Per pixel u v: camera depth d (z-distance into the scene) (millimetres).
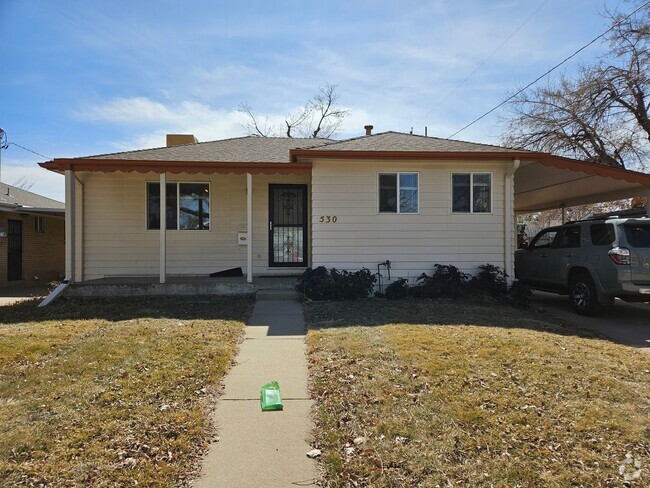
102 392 4152
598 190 12414
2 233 14109
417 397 4121
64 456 3088
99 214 11000
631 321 8203
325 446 3396
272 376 4918
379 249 10180
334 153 9523
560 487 2814
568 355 5395
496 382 4473
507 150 10000
